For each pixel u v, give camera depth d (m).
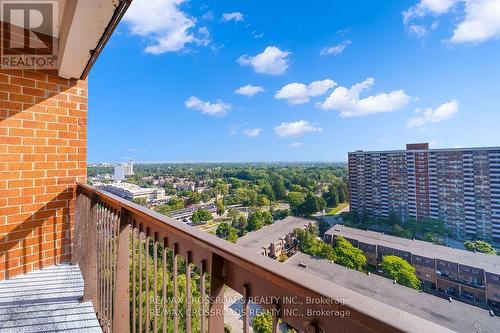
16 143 2.34
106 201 1.82
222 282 0.74
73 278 2.34
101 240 1.92
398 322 0.32
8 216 2.29
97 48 2.12
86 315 1.86
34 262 2.44
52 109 2.56
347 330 0.40
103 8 1.65
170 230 0.95
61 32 2.32
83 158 2.78
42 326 1.72
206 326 0.77
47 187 2.52
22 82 2.39
